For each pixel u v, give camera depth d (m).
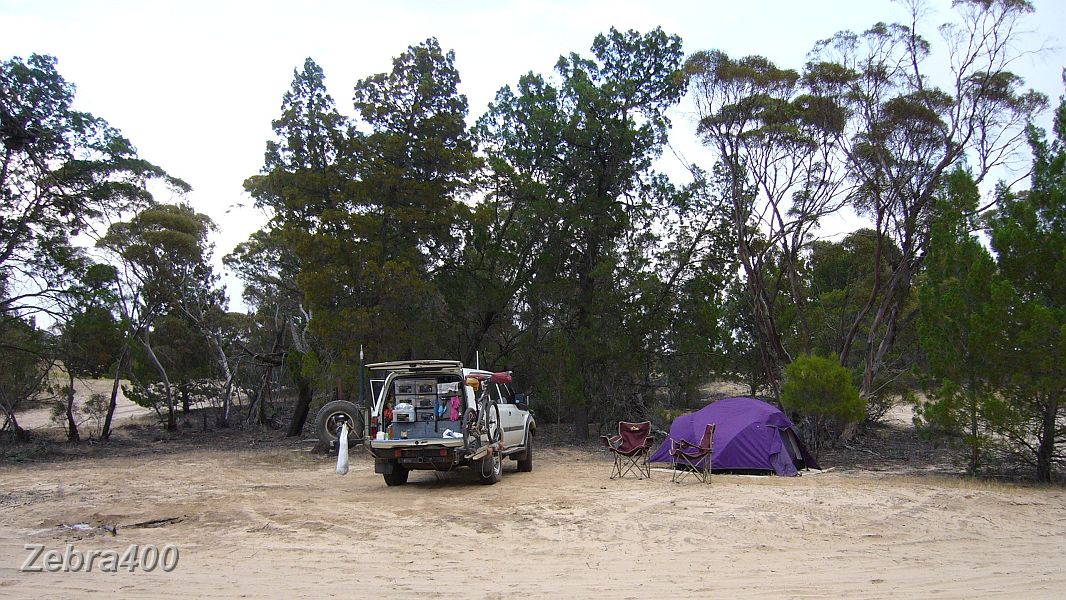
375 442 12.78
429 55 23.52
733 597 5.98
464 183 24.42
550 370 24.53
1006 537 8.48
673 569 7.05
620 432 14.61
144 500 12.05
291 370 28.56
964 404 13.79
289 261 29.28
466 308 25.17
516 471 16.02
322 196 22.73
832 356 17.08
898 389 23.25
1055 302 13.52
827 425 21.58
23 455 21.83
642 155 24.98
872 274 25.75
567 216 23.95
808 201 21.83
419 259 23.44
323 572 7.03
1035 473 14.50
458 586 6.45
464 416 12.76
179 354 32.59
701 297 25.41
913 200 19.92
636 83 25.80
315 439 27.03
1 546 8.46
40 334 25.52
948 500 10.68
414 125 23.39
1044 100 18.42
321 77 23.00
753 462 14.88
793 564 7.20
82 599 6.16
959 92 19.12
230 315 34.38
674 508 10.19
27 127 22.64
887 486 12.55
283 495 12.48
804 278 28.61
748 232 23.75
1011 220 14.00
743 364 27.50
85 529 9.42
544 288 24.97
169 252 30.41
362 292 21.92
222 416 34.25
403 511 10.42
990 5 18.45
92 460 20.98
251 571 7.10
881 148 19.86
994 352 13.09
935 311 14.52
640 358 25.14
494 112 25.92
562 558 7.57
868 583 6.41
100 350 25.31
